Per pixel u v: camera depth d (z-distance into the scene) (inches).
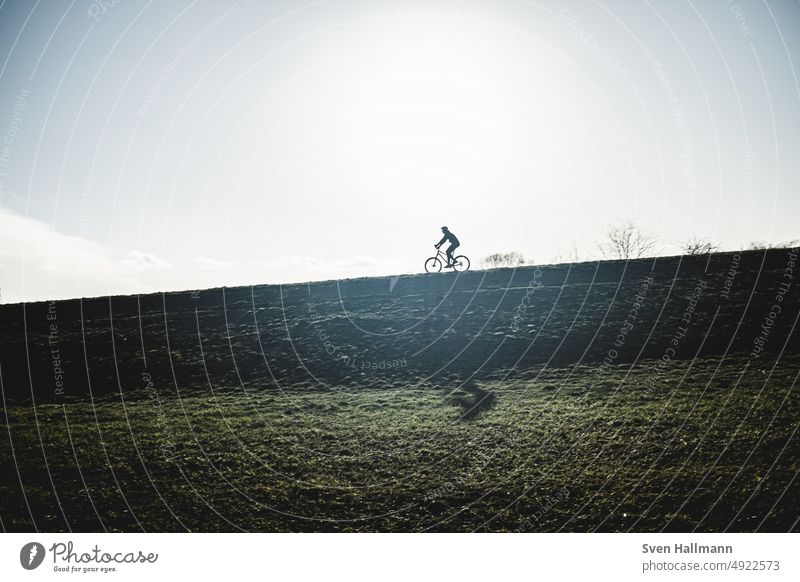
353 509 479.8
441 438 622.8
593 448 548.7
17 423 791.1
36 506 511.5
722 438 529.0
